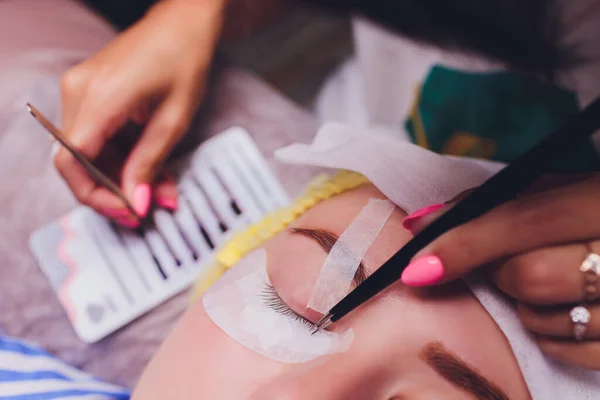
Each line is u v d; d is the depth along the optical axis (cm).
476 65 86
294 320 47
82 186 67
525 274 42
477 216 41
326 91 107
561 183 46
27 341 73
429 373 44
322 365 44
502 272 44
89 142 64
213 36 72
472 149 78
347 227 50
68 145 59
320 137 58
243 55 134
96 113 65
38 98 78
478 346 46
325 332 46
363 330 46
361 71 98
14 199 76
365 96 95
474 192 40
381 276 43
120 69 66
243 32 99
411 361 45
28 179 76
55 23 86
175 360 48
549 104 78
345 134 57
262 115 82
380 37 94
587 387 48
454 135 80
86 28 88
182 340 49
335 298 47
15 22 83
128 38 69
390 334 45
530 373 46
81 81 67
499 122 78
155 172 71
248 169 78
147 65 66
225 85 83
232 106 82
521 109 78
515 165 38
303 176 78
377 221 50
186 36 69
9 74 79
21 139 77
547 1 85
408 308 46
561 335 44
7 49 81
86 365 74
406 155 53
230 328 47
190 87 70
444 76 83
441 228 41
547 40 86
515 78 80
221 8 73
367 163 52
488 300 47
